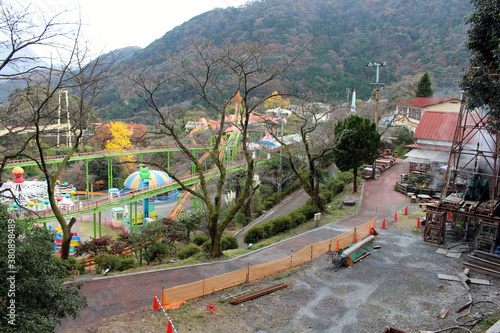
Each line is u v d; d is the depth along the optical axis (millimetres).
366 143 36250
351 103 86000
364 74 119562
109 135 64438
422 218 26141
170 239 29188
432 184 35938
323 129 54156
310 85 91812
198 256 21422
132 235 26469
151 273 18172
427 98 62812
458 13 126188
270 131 30312
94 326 12531
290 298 15680
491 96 18422
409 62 116688
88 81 16656
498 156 19516
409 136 58844
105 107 82625
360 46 133375
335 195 38875
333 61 121625
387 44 131000
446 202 21312
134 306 14305
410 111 63125
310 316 14188
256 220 36125
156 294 15562
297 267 19250
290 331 13094
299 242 23594
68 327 12414
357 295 15984
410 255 20609
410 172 38562
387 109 70438
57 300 9578
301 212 30016
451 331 12891
